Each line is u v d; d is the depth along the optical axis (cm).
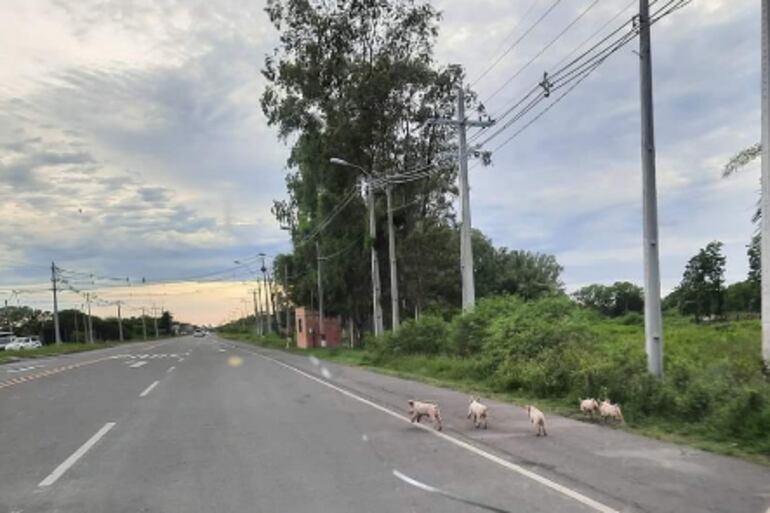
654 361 1253
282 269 6938
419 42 4253
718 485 680
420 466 812
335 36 4156
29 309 13100
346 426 1148
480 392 1611
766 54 1144
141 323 18125
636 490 666
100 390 1920
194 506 663
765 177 1153
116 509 662
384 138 4231
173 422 1243
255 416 1299
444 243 4716
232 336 12812
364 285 4847
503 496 662
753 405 923
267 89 4297
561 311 2027
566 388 1412
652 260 1274
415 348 2866
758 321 3177
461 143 2552
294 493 700
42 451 980
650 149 1295
